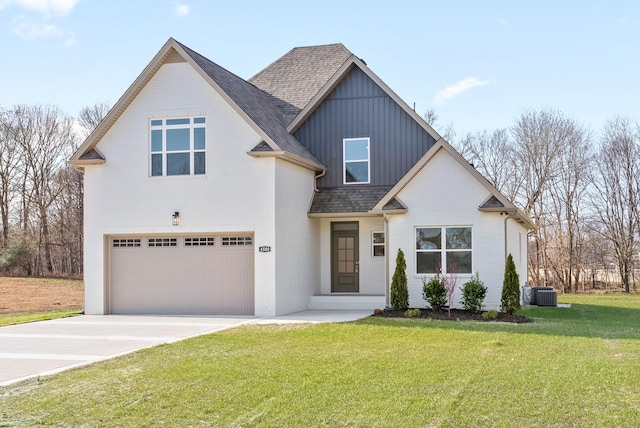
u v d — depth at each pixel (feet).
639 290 136.15
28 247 153.38
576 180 140.87
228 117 65.77
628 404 28.07
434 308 62.95
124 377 34.06
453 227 65.72
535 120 144.25
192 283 67.21
